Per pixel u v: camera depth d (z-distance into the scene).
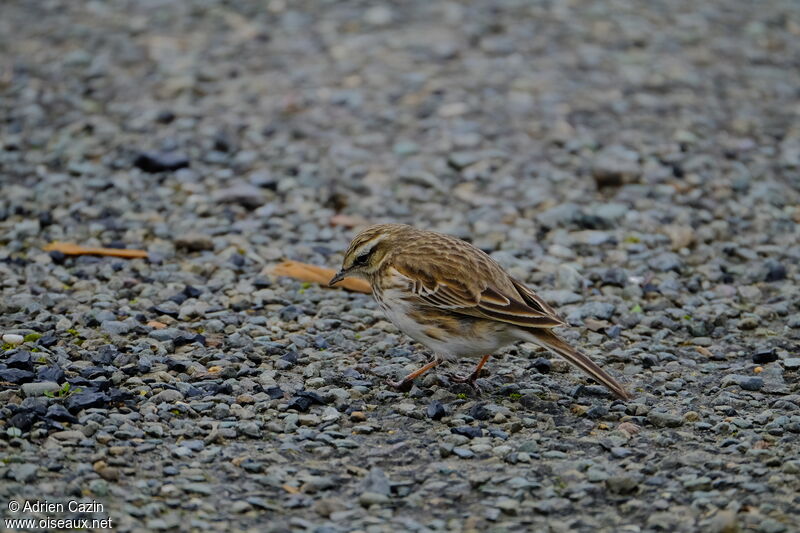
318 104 19.94
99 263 14.28
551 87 20.80
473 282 10.77
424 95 20.30
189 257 14.70
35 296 13.12
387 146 18.42
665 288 14.07
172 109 19.53
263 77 21.11
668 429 10.54
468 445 10.17
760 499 9.10
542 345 10.48
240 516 8.93
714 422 10.65
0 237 14.93
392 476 9.61
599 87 20.97
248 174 17.36
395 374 11.72
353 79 21.00
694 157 18.12
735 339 12.83
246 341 12.23
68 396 10.58
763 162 18.20
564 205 16.25
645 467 9.69
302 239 15.45
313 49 22.50
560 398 11.23
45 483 9.14
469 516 8.97
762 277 14.45
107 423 10.23
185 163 17.39
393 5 24.95
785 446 10.03
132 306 12.99
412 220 16.08
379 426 10.55
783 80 21.92
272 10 24.80
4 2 25.98
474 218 16.06
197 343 12.09
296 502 9.14
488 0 25.39
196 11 24.83
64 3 25.80
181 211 16.05
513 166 17.70
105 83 20.77
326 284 14.09
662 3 26.08
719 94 21.05
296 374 11.66
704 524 8.77
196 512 8.94
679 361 12.20
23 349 11.54
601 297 13.77
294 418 10.58
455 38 23.05
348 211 16.36
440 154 18.12
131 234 15.18
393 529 8.75
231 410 10.70
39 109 19.56
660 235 15.56
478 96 20.30
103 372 11.16
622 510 9.07
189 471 9.55
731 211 16.47
